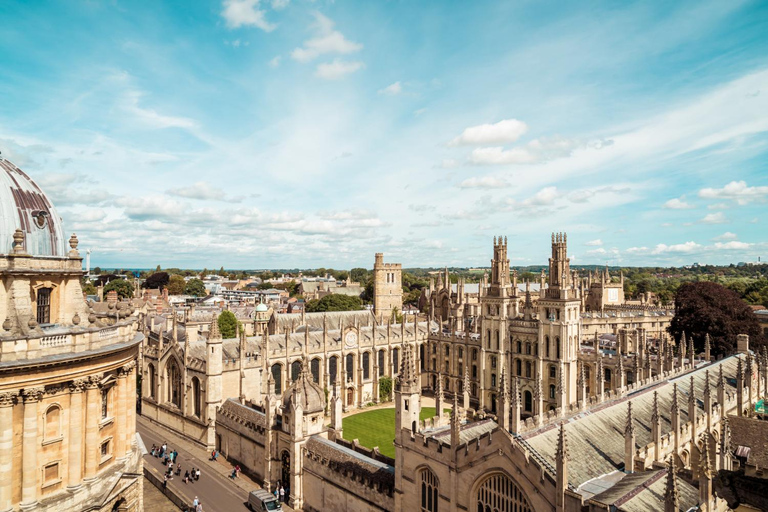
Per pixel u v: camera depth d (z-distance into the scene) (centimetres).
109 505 5472
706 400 6588
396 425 5438
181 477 7838
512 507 4297
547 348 10744
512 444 4238
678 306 13262
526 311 11362
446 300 17738
